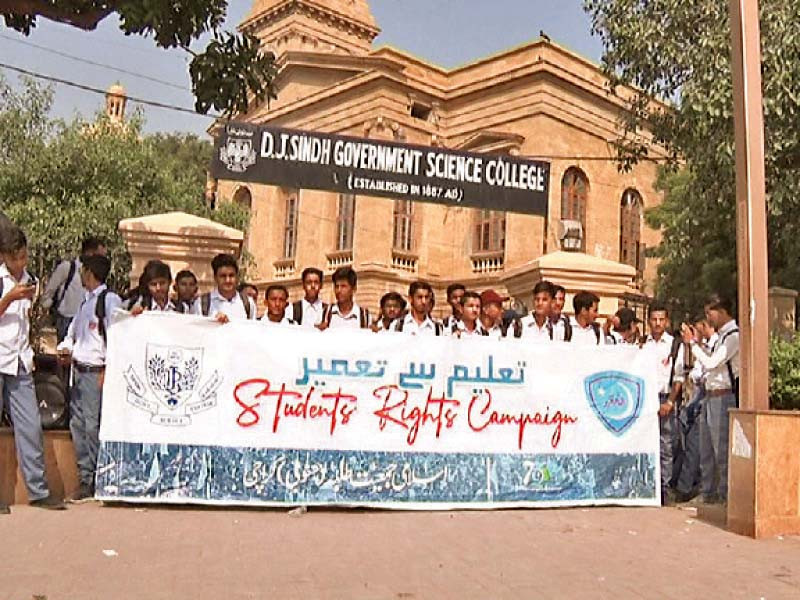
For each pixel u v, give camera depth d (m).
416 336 7.30
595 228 28.05
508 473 7.41
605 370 7.85
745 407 6.62
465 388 7.39
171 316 6.85
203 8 7.09
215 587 4.44
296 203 30.97
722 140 11.27
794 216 11.75
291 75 30.94
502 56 27.69
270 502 6.82
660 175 24.52
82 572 4.63
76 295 7.71
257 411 6.91
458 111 28.75
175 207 21.89
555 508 7.48
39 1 6.90
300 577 4.71
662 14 12.15
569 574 5.05
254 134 9.46
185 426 6.78
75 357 6.90
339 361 7.11
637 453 7.87
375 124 26.97
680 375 8.85
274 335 7.02
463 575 4.93
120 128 22.27
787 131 10.74
